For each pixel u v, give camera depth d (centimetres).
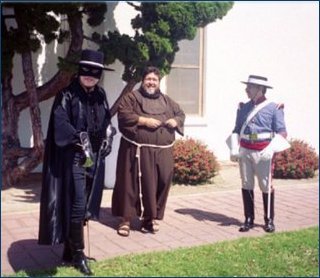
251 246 532
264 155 569
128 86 751
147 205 563
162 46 732
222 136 1108
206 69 1073
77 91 439
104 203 719
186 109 1062
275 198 786
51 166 437
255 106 574
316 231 594
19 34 709
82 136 432
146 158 556
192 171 860
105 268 456
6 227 587
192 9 741
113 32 764
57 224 435
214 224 625
